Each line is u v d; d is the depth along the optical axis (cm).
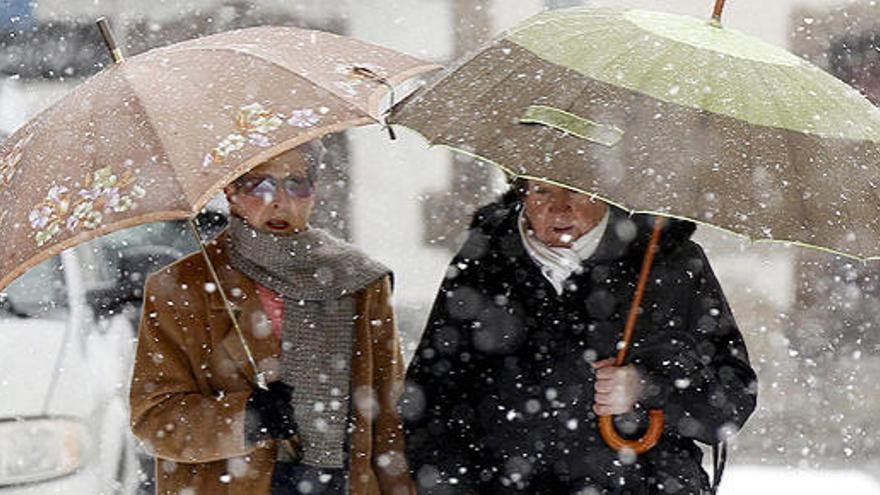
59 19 4981
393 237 4775
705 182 1302
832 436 3688
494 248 1520
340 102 1484
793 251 4281
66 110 1495
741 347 1527
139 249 2592
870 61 4631
